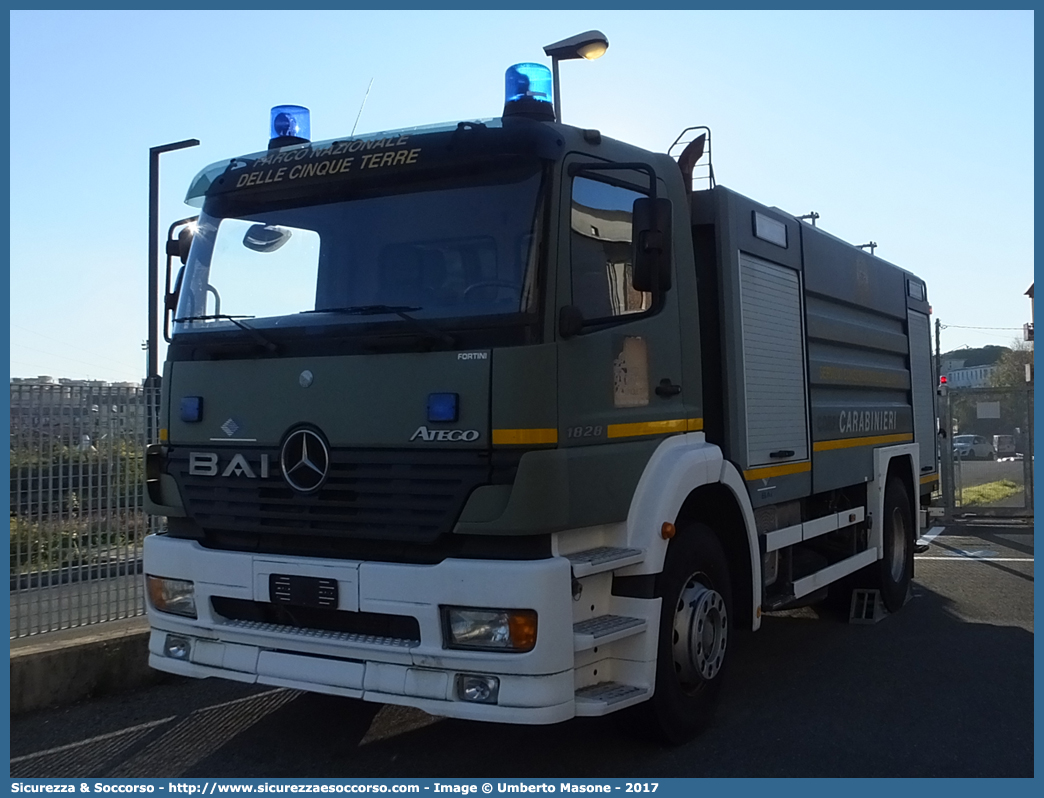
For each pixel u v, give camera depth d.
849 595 8.58
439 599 4.13
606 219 4.79
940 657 7.09
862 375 8.18
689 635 5.07
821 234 7.48
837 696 6.07
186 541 4.89
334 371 4.49
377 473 4.34
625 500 4.66
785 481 6.45
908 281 9.80
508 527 4.06
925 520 10.09
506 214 4.39
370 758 4.96
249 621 4.70
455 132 4.59
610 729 5.34
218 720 5.59
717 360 5.79
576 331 4.34
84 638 6.12
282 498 4.58
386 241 4.61
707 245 5.88
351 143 4.89
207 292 5.06
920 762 4.93
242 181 5.12
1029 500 15.69
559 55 9.45
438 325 4.30
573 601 4.39
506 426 4.10
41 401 6.25
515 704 4.04
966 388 16.44
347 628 4.43
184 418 4.94
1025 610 8.88
